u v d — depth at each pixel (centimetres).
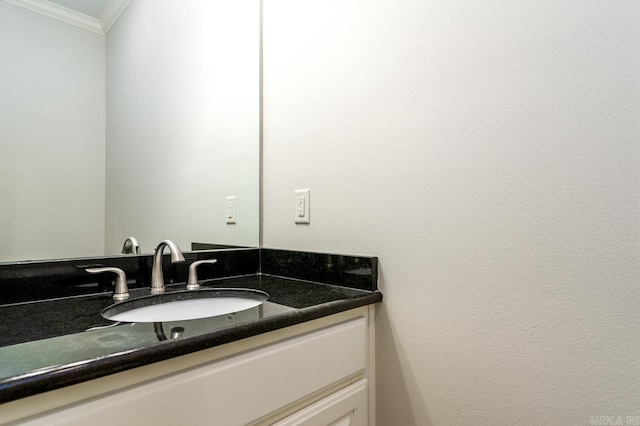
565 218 67
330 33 110
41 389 43
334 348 83
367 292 95
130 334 59
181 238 122
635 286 60
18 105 93
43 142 97
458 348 81
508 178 74
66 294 91
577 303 65
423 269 87
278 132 127
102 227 105
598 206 63
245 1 139
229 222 134
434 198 85
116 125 111
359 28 102
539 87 70
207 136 132
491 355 76
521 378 72
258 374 66
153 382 54
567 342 67
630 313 60
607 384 62
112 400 49
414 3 90
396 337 92
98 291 96
